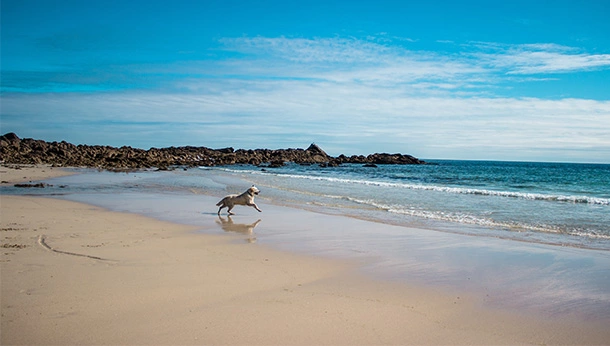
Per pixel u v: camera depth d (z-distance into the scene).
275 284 5.94
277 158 88.50
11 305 4.81
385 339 4.22
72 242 8.29
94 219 11.42
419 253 8.12
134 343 3.96
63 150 60.38
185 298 5.22
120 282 5.78
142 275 6.15
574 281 6.36
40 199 15.90
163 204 15.58
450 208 14.90
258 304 5.09
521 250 8.41
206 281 5.97
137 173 37.09
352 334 4.30
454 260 7.59
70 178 28.66
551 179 36.12
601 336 4.41
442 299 5.47
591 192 21.67
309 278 6.31
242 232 10.26
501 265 7.27
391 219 12.52
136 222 11.27
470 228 10.98
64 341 3.96
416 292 5.74
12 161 46.12
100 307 4.83
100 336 4.09
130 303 4.98
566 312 5.08
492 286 6.07
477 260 7.59
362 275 6.54
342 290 5.75
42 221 10.67
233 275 6.32
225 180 30.41
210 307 4.93
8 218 10.94
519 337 4.36
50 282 5.68
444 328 4.54
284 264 7.12
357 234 10.09
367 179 35.31
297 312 4.86
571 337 4.38
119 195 18.52
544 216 12.91
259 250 8.22
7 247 7.64
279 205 16.06
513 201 16.95
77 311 4.69
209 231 10.34
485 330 4.52
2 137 70.06
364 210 14.55
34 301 4.95
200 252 7.87
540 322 4.77
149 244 8.43
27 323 4.34
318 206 15.70
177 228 10.62
